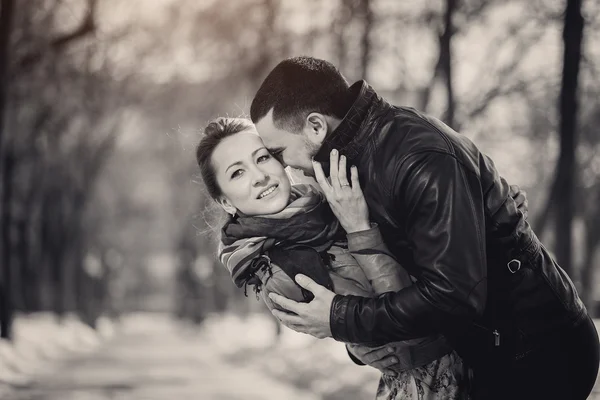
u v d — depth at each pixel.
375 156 4.06
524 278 4.12
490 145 21.33
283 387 14.81
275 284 4.23
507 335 4.16
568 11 12.36
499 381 4.22
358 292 4.23
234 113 4.87
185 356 23.72
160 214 72.25
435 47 17.56
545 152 23.05
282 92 4.13
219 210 4.73
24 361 19.42
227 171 4.37
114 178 57.91
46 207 36.28
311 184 4.61
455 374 4.35
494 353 4.19
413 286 3.88
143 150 52.00
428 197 3.88
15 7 19.34
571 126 12.70
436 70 15.30
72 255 39.69
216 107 26.41
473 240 3.85
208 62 24.33
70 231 37.53
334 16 19.48
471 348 4.23
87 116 31.64
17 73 21.50
